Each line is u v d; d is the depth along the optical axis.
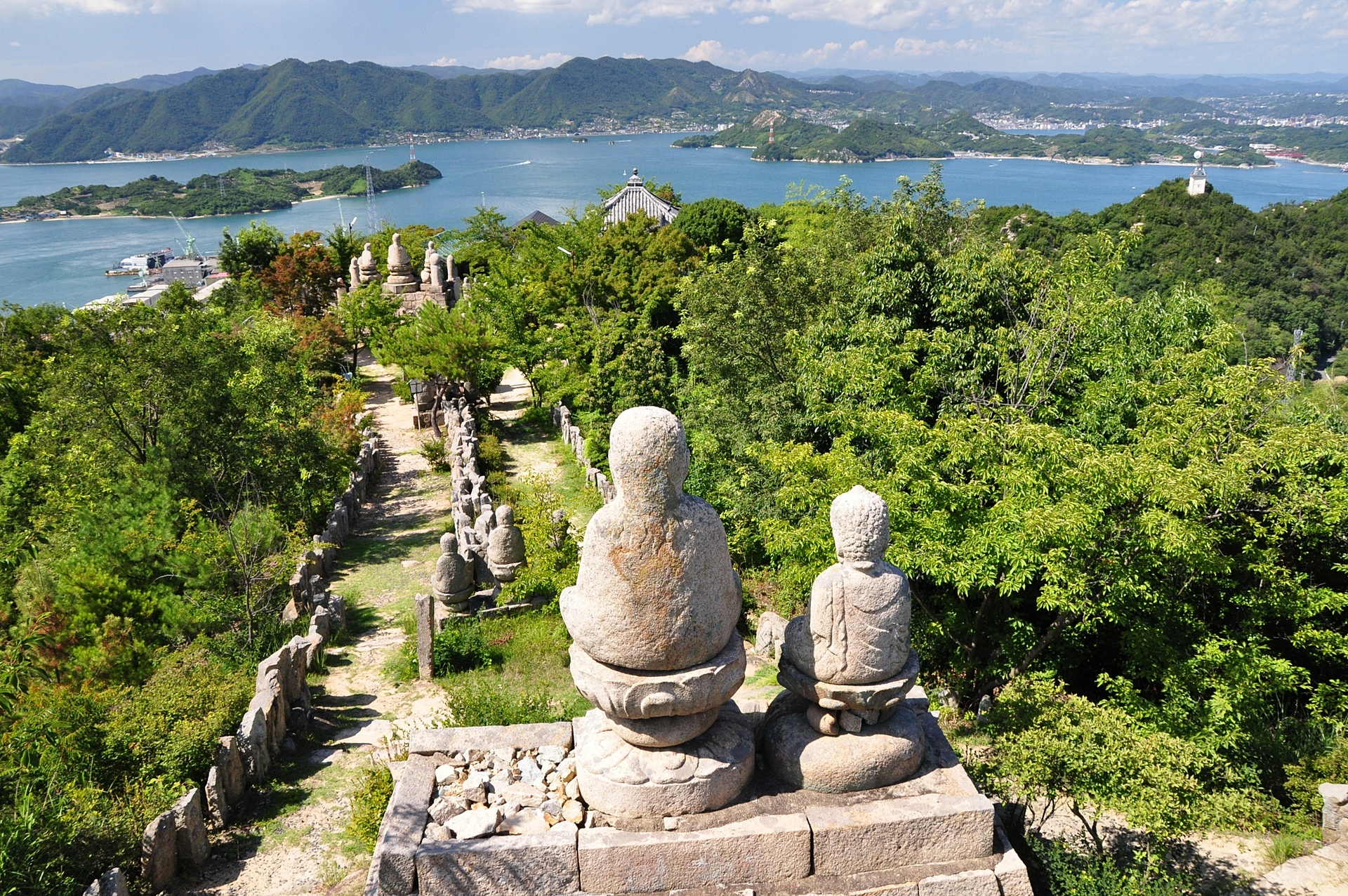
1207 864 9.98
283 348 29.80
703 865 6.59
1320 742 12.64
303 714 13.45
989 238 29.09
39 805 9.41
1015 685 10.89
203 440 22.47
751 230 26.02
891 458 14.10
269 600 17.17
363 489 27.02
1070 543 11.66
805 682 6.99
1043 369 15.18
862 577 6.73
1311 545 13.66
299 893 9.34
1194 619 13.12
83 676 14.56
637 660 6.50
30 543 20.89
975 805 6.93
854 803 6.96
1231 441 12.76
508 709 12.07
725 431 22.50
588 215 60.97
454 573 17.92
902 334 17.75
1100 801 8.71
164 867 9.42
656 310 38.78
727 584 6.68
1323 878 9.65
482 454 29.28
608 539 6.36
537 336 36.78
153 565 17.44
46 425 23.27
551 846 6.50
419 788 7.27
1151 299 16.39
